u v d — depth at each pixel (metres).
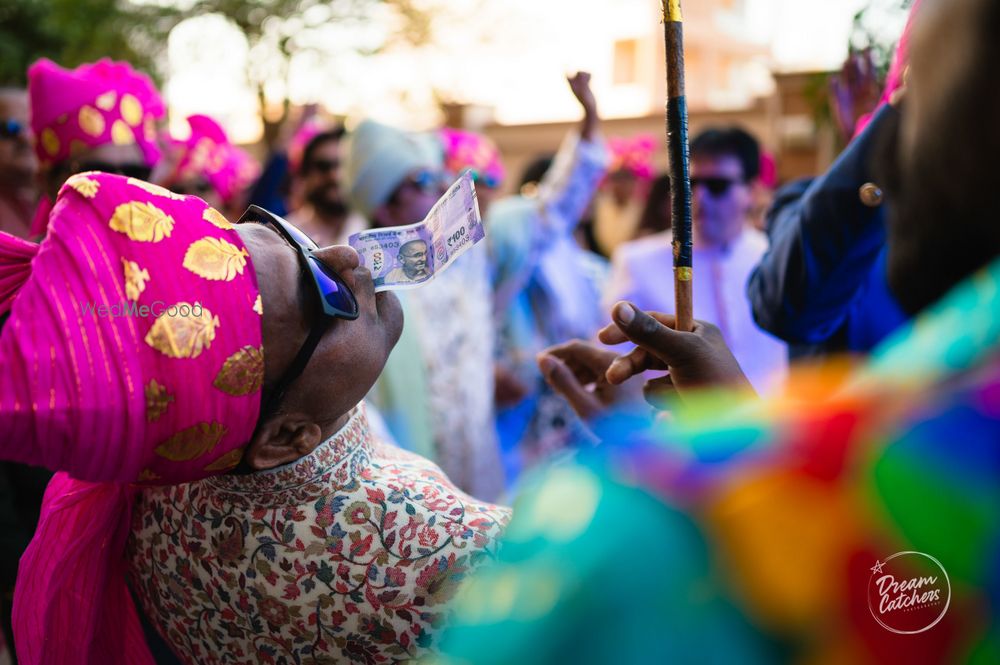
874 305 1.48
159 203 0.89
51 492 1.16
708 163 2.95
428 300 2.94
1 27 7.95
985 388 0.41
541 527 0.46
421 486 1.05
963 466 0.40
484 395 3.10
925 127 0.49
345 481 1.03
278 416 0.96
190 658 1.13
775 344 3.00
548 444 3.68
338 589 1.00
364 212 3.06
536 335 3.74
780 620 0.42
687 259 1.00
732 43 17.73
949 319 0.44
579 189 3.76
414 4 13.36
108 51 11.27
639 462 0.45
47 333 0.81
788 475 0.43
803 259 1.38
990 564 0.40
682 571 0.42
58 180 2.07
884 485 0.42
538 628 0.43
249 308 0.90
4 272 0.91
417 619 0.99
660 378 1.14
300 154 3.88
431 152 3.12
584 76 3.67
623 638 0.42
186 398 0.86
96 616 1.11
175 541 1.08
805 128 7.86
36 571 1.10
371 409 2.09
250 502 1.02
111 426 0.83
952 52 0.47
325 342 0.97
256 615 1.03
